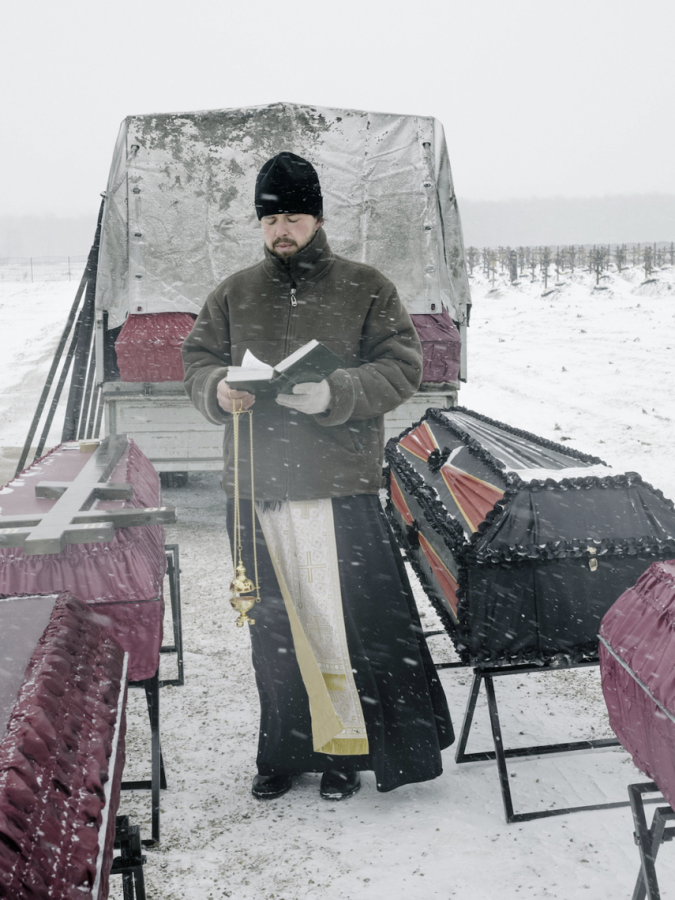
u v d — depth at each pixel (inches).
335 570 98.0
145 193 233.3
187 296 232.5
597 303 1072.8
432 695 104.0
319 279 100.3
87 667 57.2
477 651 93.4
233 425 96.7
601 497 95.5
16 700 48.5
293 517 98.1
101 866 43.3
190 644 152.6
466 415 158.6
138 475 118.3
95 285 252.1
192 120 234.8
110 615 81.5
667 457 320.8
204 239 234.5
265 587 99.7
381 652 98.8
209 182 234.7
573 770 103.2
